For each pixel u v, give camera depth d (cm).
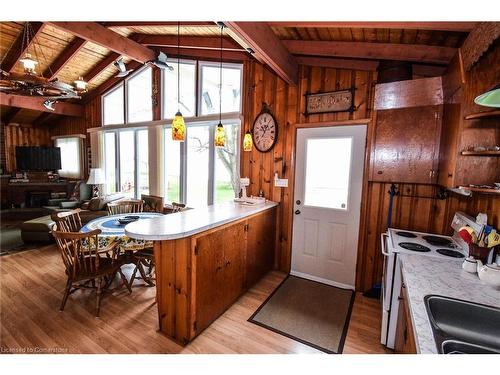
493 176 164
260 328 216
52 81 270
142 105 498
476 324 112
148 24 325
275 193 334
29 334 202
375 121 255
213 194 412
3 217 585
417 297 119
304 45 261
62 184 648
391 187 258
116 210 395
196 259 195
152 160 468
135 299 256
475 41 152
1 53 400
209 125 407
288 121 318
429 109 226
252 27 205
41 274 304
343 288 290
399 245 199
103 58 469
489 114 148
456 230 205
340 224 293
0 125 641
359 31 224
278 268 338
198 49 386
